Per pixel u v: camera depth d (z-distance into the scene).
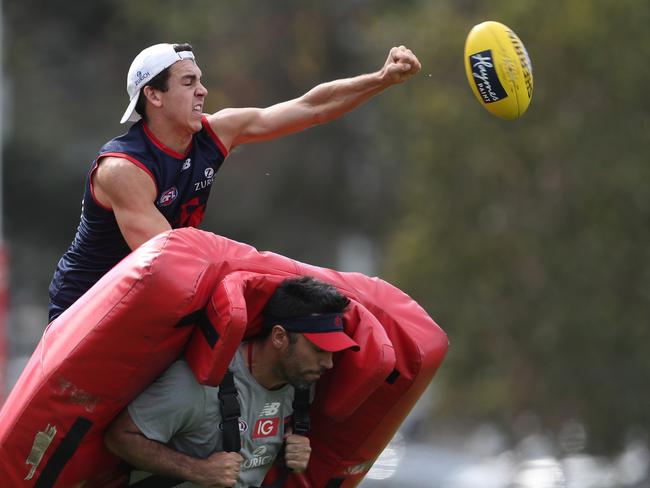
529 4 56.81
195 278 17.42
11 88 107.31
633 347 55.88
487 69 20.06
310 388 19.41
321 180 115.88
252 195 114.06
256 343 18.48
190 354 17.83
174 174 19.36
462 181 58.75
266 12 109.50
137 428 17.80
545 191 57.59
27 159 110.50
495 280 57.72
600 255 55.75
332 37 111.44
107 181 18.91
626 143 56.09
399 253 60.47
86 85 114.25
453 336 58.31
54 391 17.86
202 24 106.56
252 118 20.75
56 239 116.94
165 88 18.98
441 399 60.47
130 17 106.75
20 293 120.81
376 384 19.09
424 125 59.28
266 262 18.77
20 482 18.39
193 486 18.61
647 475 57.69
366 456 20.94
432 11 64.69
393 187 111.00
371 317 19.36
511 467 57.62
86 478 18.77
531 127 56.97
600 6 55.88
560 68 56.62
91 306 17.73
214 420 18.00
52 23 115.50
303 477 20.97
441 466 58.81
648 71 55.59
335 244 118.12
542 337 56.03
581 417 56.97
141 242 18.84
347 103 21.11
